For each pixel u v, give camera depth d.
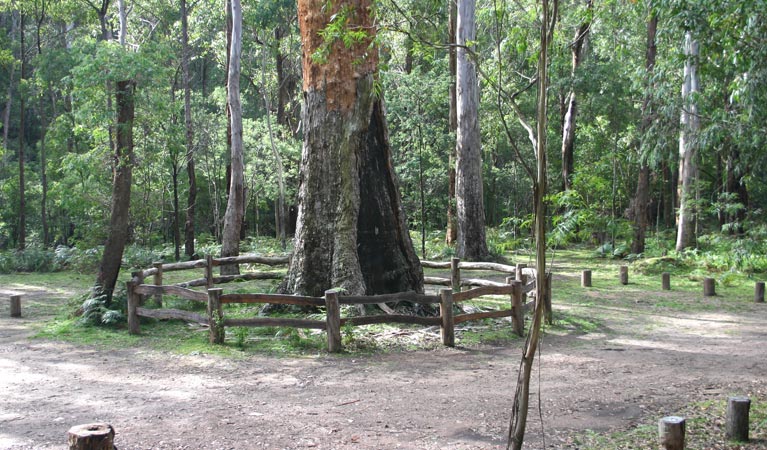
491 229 33.44
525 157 37.19
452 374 8.19
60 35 37.22
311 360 8.89
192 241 26.55
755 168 21.31
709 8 9.90
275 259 14.73
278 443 5.59
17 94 40.06
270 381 7.81
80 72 22.14
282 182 31.50
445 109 29.55
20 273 23.47
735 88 12.85
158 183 28.30
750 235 23.08
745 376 8.17
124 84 12.03
